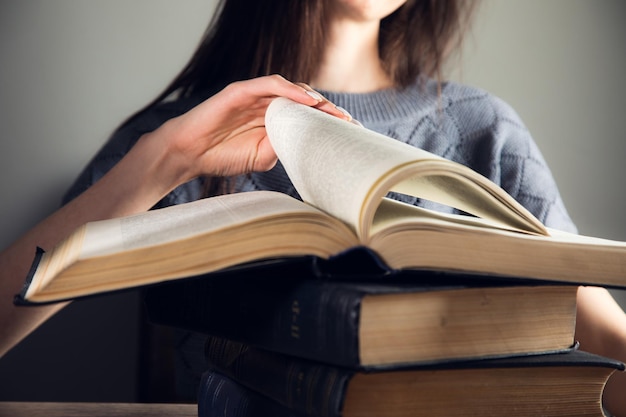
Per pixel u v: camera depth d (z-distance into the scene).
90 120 1.45
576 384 0.40
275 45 1.10
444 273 0.36
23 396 1.43
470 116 1.17
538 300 0.39
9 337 0.85
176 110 1.15
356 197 0.37
